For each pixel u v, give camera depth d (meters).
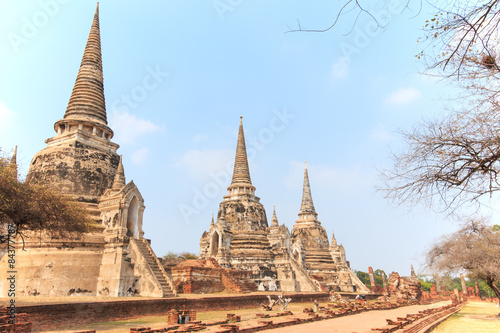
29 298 21.28
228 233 44.88
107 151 33.53
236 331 15.58
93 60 37.28
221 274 36.59
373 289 65.31
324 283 55.50
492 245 31.12
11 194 17.06
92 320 17.95
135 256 27.58
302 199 66.38
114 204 28.86
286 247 47.47
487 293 107.88
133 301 20.22
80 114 34.12
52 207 18.97
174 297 25.00
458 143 9.20
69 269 26.06
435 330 23.98
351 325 20.42
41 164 30.58
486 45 7.52
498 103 8.43
